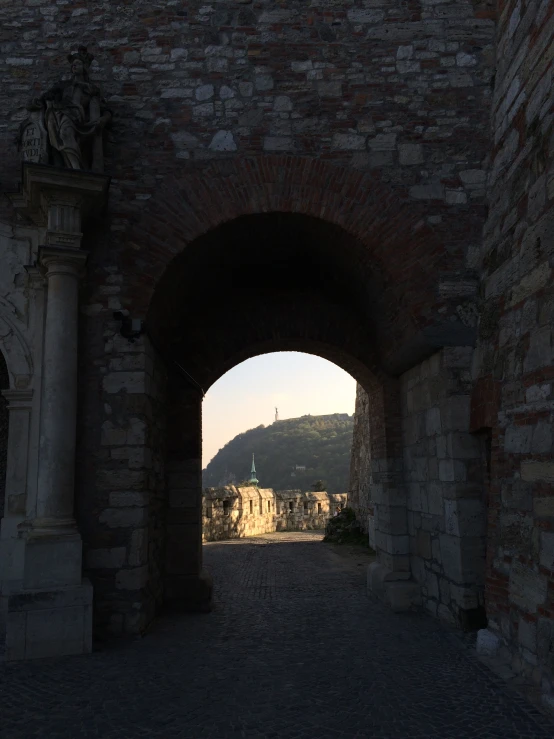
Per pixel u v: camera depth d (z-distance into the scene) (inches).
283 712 143.9
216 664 182.9
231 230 252.7
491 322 220.1
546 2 208.7
